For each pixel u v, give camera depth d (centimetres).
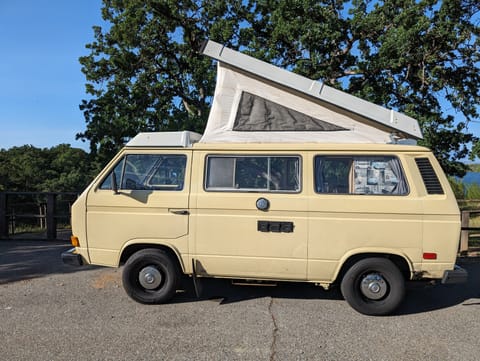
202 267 491
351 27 1434
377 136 510
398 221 457
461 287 600
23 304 511
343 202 465
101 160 1647
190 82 1869
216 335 415
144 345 392
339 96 521
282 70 537
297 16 1468
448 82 1435
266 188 484
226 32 1556
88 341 400
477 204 1573
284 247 472
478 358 370
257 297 540
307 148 486
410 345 396
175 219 490
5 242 963
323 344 397
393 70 1420
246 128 531
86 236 508
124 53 1723
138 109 1706
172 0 1639
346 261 477
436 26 1318
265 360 363
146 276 503
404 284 462
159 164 510
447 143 1437
